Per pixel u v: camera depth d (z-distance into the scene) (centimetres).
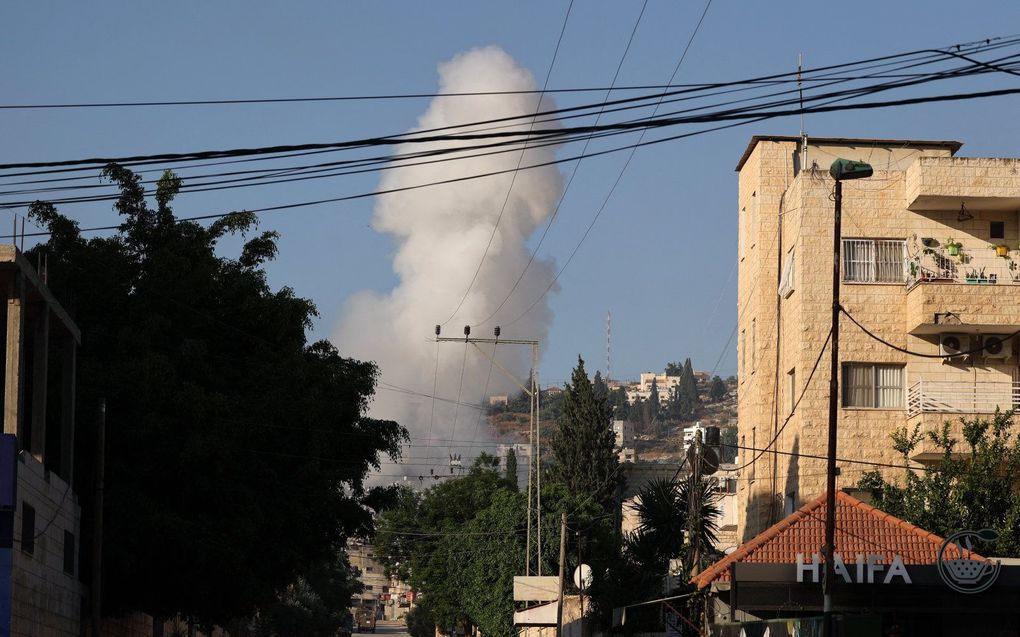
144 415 6488
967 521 6212
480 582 12912
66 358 6122
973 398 7388
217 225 7538
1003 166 7412
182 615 7644
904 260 7631
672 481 7325
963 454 7125
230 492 6706
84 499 6588
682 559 6931
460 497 16312
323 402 7181
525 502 12975
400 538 18062
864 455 7481
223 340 7256
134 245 7338
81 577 6631
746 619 5391
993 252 7606
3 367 6150
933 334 7556
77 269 6862
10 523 4897
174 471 6581
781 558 4894
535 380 10769
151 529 6400
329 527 7369
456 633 19075
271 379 7119
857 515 5038
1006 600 4694
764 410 8169
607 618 7725
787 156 8325
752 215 8544
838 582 4703
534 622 10500
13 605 4947
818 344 7594
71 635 6197
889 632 4362
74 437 6406
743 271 8812
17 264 5078
